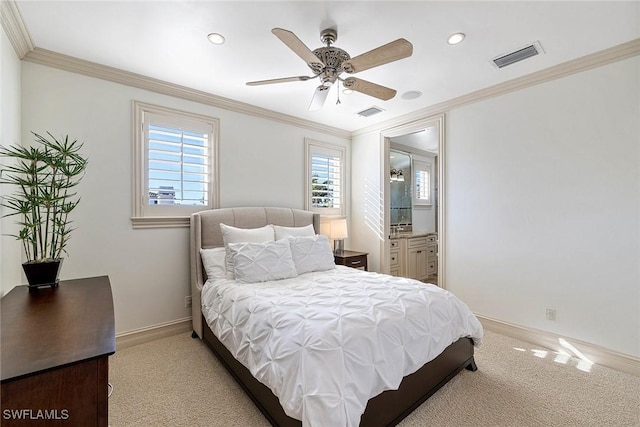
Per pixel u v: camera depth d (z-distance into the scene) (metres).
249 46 2.19
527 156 2.72
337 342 1.41
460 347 2.13
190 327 2.98
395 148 5.25
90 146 2.46
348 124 4.18
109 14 1.82
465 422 1.67
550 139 2.58
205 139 3.11
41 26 1.93
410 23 1.91
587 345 2.38
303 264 2.79
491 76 2.69
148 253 2.75
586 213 2.40
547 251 2.61
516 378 2.12
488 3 1.72
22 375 0.80
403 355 1.61
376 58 1.78
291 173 3.86
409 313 1.77
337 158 4.41
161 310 2.82
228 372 2.20
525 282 2.75
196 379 2.13
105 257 2.53
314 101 2.46
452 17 1.85
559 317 2.54
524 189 2.74
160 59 2.38
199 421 1.69
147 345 2.66
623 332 2.23
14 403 0.82
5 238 1.77
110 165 2.55
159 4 1.73
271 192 3.65
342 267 3.09
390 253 4.56
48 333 1.07
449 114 3.32
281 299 1.91
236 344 1.88
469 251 3.15
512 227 2.83
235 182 3.33
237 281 2.43
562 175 2.52
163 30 1.99
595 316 2.36
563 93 2.50
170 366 2.30
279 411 1.51
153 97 2.78
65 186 1.90
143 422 1.68
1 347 0.95
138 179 2.69
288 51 2.26
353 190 4.57
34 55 2.20
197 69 2.54
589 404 1.82
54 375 0.87
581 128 2.41
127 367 2.28
